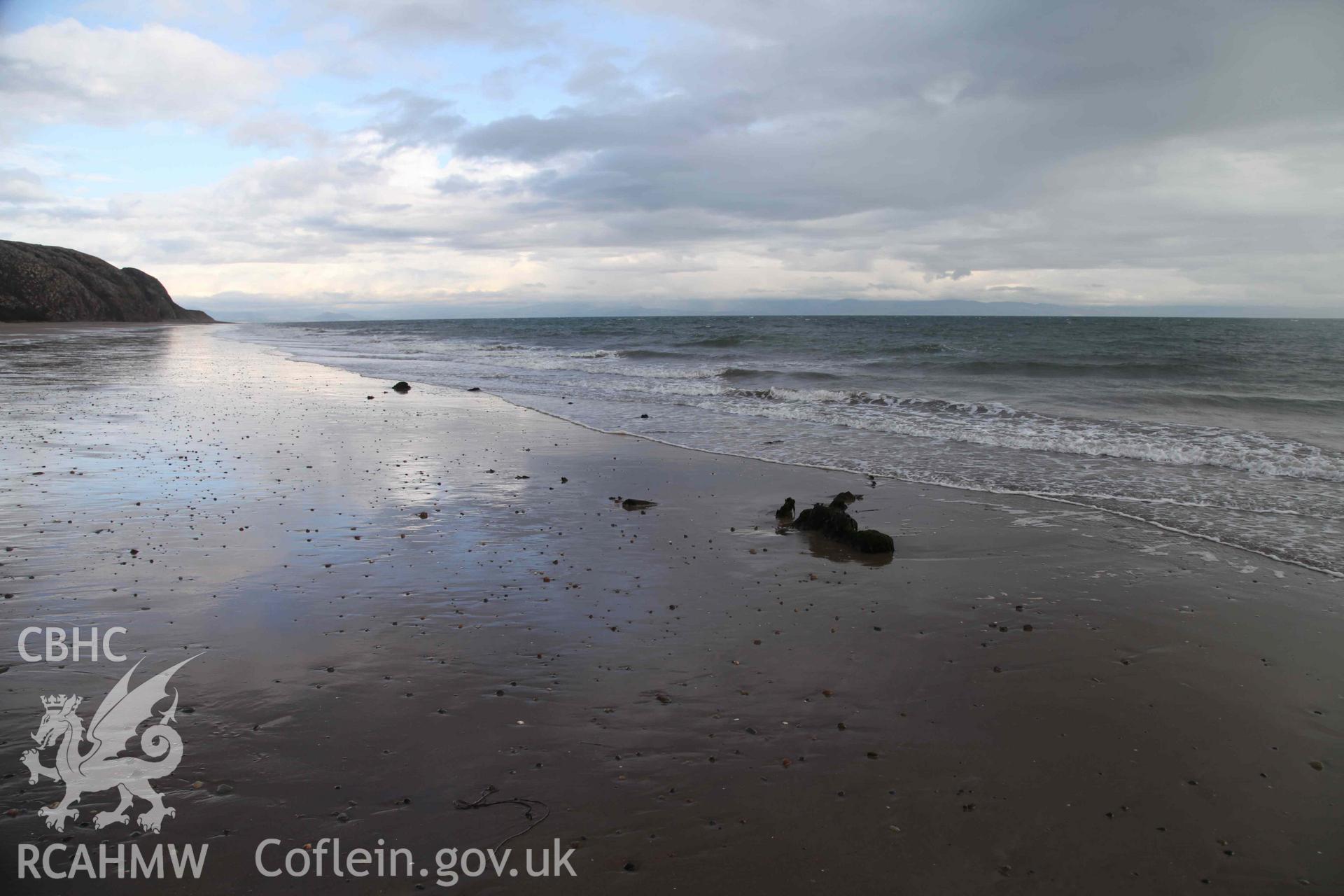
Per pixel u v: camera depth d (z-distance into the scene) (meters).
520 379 24.77
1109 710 4.39
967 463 11.33
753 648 5.19
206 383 21.95
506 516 8.43
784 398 19.03
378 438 13.16
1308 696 4.57
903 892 2.98
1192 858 3.20
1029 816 3.45
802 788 3.62
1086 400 17.69
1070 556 7.22
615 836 3.26
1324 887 3.04
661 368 28.66
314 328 99.56
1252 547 7.41
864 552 7.33
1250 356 29.30
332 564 6.65
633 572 6.71
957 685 4.69
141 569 6.34
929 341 41.25
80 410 15.50
